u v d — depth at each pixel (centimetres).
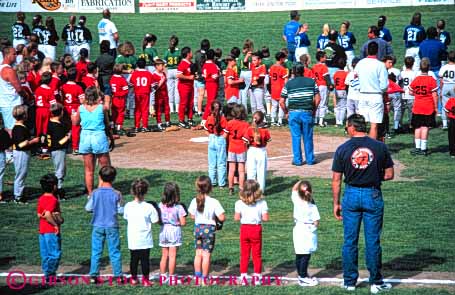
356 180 1209
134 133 2378
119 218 1644
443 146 2208
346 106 2455
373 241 1203
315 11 4644
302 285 1238
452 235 1488
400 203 1692
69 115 2083
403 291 1202
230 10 4750
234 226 1566
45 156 2102
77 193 1800
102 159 1712
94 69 2192
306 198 1234
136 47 3875
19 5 4584
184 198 1719
